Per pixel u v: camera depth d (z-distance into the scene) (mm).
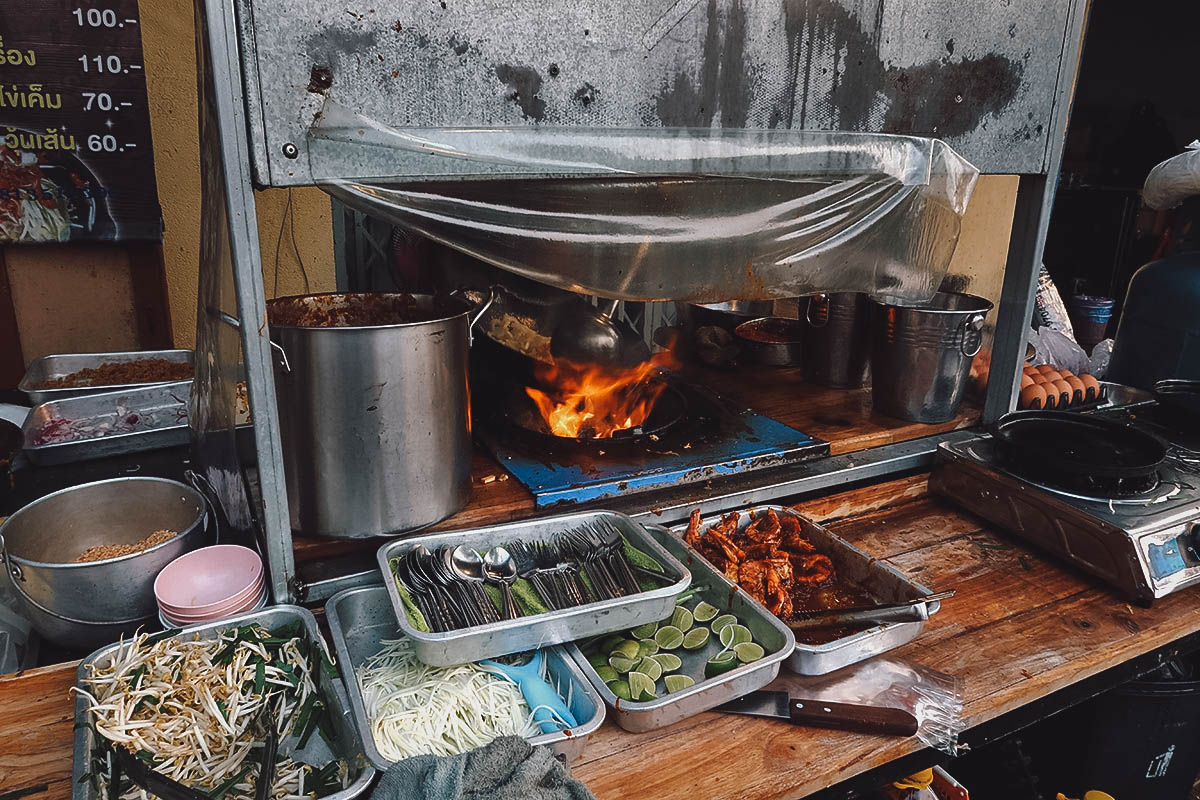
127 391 2566
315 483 1572
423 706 1354
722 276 1800
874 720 1352
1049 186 2213
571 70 1448
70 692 1377
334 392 1494
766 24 1602
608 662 1477
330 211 3373
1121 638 1663
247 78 1219
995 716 1452
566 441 2090
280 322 1766
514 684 1420
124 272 3225
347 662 1298
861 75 1755
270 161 1267
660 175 1611
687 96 1569
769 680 1389
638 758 1293
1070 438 2135
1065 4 1998
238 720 1231
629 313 3828
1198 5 5930
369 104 1311
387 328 1481
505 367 2398
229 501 1852
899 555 1979
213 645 1331
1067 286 6484
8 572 1436
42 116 2883
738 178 1707
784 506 2082
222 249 1495
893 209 1960
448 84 1357
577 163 1493
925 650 1607
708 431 2221
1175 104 6234
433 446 1646
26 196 2947
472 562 1573
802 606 1668
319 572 1581
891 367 2443
